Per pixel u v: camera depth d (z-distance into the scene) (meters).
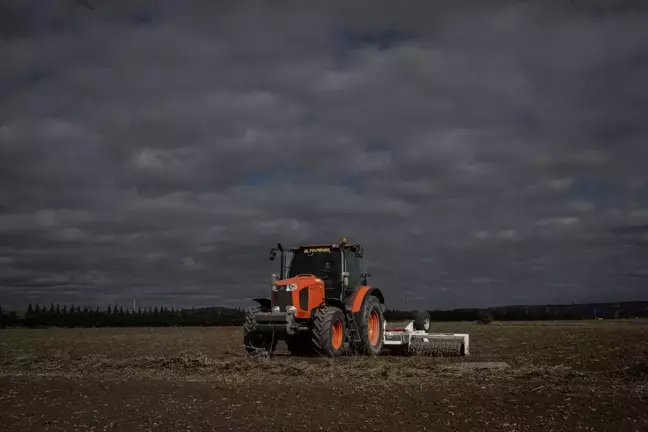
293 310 14.02
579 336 19.98
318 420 7.15
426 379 9.82
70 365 12.79
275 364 12.03
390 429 6.71
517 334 21.62
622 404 7.52
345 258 15.60
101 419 7.36
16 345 19.38
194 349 17.44
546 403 7.68
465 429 6.64
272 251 15.89
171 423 7.11
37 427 7.03
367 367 11.38
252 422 7.11
